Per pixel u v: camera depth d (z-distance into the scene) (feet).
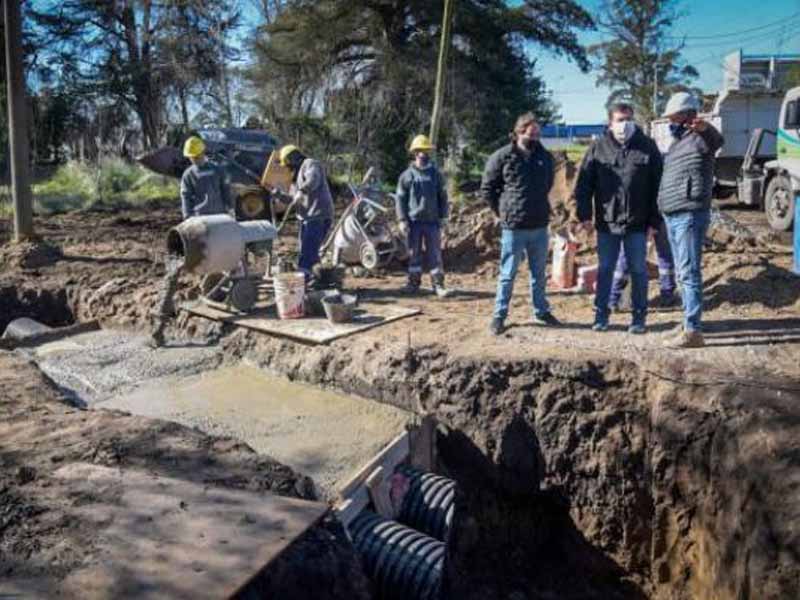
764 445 15.38
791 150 40.78
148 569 10.63
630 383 18.45
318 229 27.43
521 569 19.92
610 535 18.76
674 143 19.30
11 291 30.81
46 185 73.36
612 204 20.65
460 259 33.47
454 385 19.85
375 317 24.26
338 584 12.07
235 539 11.49
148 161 54.70
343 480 16.22
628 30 141.38
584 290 26.91
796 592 13.64
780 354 18.90
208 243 22.94
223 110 96.37
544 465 19.21
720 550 16.02
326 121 79.61
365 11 83.46
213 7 98.17
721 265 26.30
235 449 15.60
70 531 11.61
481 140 80.79
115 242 41.60
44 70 98.17
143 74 96.89
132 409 19.81
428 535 17.66
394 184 76.79
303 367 22.02
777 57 59.93
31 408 17.69
